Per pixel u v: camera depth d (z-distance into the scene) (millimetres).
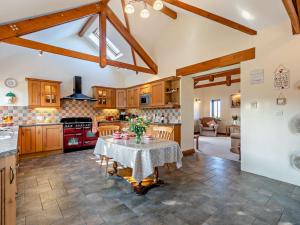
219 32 3891
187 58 4629
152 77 5809
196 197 2396
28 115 5066
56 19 3195
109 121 6227
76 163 4000
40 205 2201
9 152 1357
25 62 5027
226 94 9461
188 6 2926
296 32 2688
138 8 4496
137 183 2574
